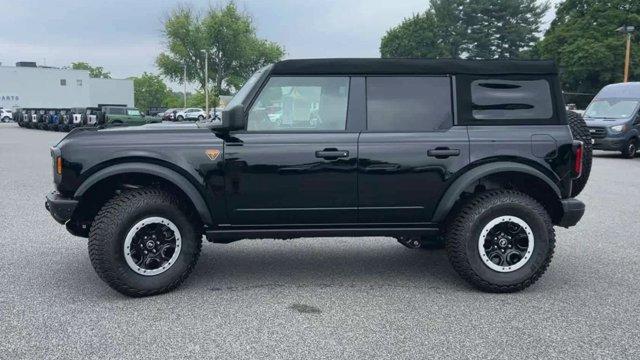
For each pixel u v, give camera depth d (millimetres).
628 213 8422
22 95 63625
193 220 4758
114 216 4422
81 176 4469
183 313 4250
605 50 52719
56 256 5855
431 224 4793
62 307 4363
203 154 4543
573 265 5656
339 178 4641
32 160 16094
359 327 3990
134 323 4043
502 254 4738
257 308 4375
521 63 4812
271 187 4613
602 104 19016
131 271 4496
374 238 6914
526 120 4805
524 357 3516
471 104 4773
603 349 3641
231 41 76188
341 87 4723
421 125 4738
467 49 82312
